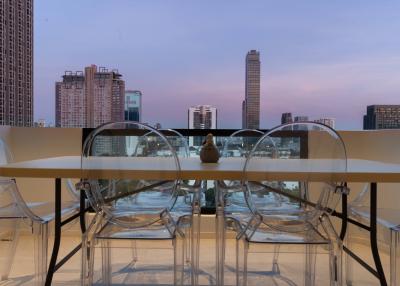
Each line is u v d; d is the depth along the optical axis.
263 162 1.68
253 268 2.60
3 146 2.43
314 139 1.79
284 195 1.71
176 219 1.97
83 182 1.69
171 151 1.69
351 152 3.23
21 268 2.51
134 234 1.75
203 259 2.76
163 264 2.65
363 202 2.46
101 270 2.47
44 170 1.71
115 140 1.83
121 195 1.78
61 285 2.25
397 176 1.66
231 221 2.02
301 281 2.38
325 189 1.70
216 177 1.69
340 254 1.79
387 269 2.53
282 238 1.72
